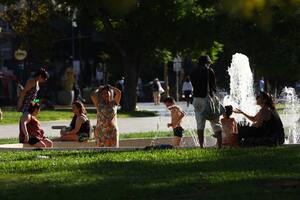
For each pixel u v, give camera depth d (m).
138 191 14.84
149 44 64.94
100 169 18.31
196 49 64.69
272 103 24.67
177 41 64.12
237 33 66.88
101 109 26.03
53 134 39.38
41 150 24.53
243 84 38.09
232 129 24.77
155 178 16.56
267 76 81.94
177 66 92.06
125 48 66.00
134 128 45.22
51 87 91.12
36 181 16.61
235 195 14.10
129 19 61.81
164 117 58.38
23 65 92.31
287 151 21.86
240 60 38.47
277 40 72.50
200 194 14.43
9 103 82.94
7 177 17.44
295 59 75.06
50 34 88.50
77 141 28.62
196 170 17.83
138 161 19.89
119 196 14.34
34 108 26.92
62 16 84.38
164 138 31.89
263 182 15.78
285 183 15.59
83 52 100.12
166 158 20.61
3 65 98.81
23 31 87.44
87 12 63.62
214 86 24.25
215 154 21.38
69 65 96.75
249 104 37.44
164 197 14.22
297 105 49.28
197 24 62.06
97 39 90.69
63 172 17.95
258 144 24.27
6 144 28.95
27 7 86.50
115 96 26.30
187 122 40.91
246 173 17.14
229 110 25.00
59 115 56.50
